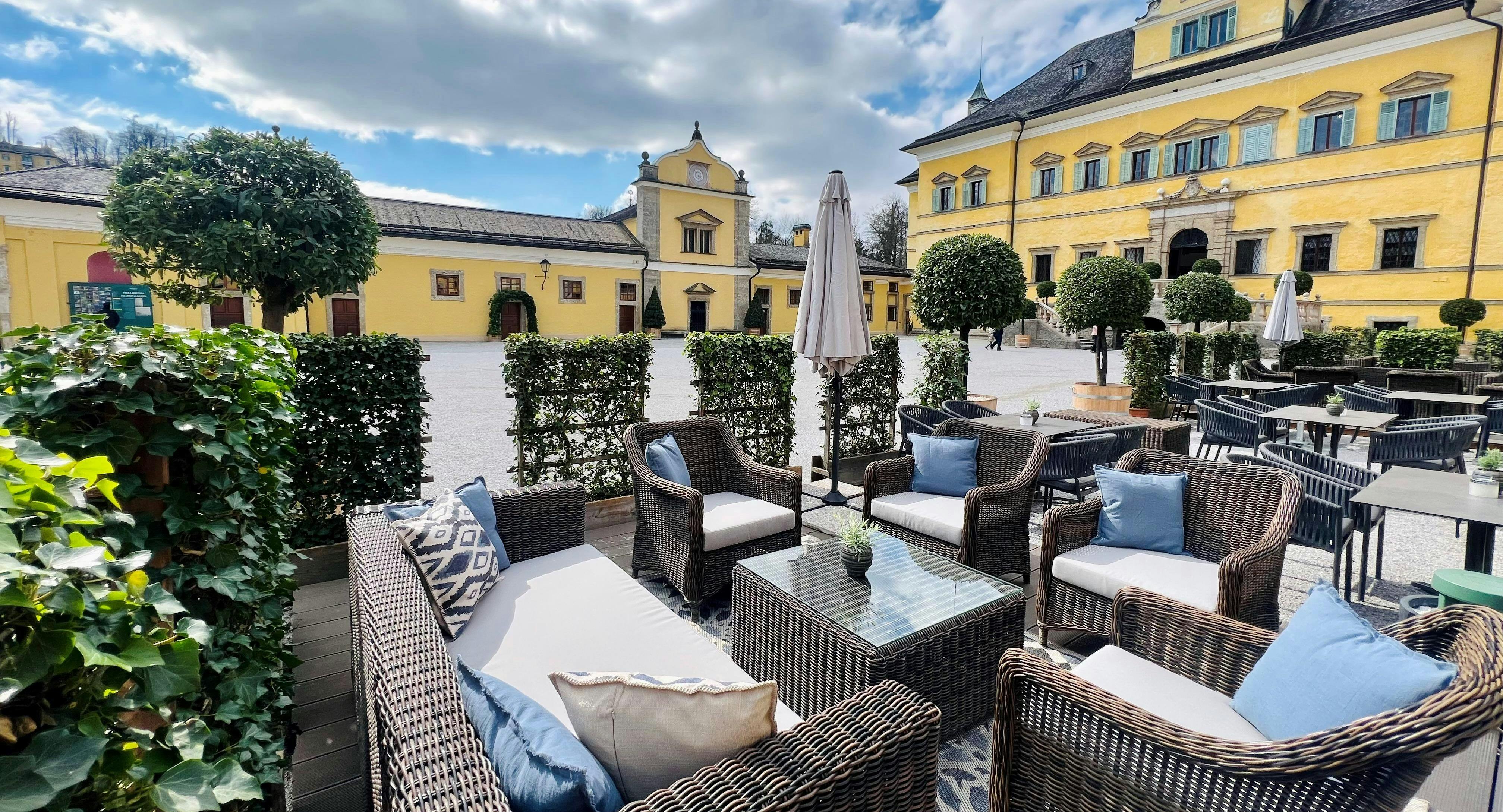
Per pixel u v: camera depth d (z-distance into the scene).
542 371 4.50
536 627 2.27
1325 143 19.69
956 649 2.36
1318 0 21.20
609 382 4.80
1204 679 2.04
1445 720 1.26
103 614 0.97
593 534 4.66
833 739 1.30
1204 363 10.86
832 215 4.98
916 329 35.22
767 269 32.69
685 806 1.12
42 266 15.87
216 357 1.89
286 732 2.28
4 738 0.85
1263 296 20.98
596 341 4.73
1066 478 4.71
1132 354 9.78
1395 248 18.69
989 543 3.58
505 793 1.20
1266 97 20.69
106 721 0.98
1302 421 5.79
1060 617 3.00
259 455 2.16
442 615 2.19
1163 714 1.83
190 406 1.80
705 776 1.20
